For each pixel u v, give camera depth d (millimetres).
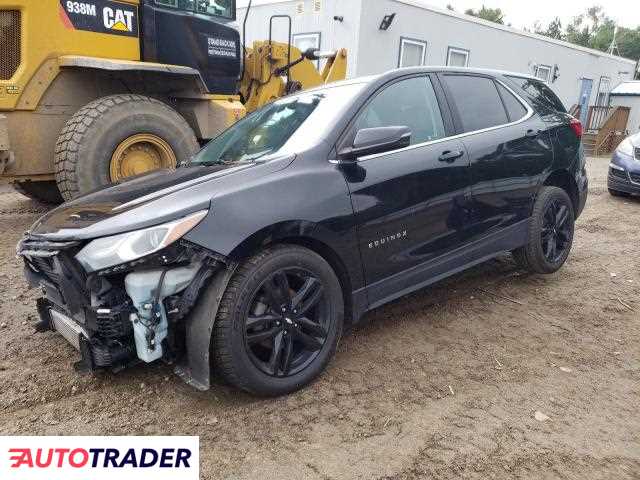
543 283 4676
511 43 17547
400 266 3348
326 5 13242
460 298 4289
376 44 13234
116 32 5727
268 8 14578
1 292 4195
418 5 13953
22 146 5395
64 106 5656
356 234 3051
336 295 2992
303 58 7754
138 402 2791
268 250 2729
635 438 2561
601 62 22734
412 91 3627
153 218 2479
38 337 3480
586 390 2975
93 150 5301
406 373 3104
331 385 2961
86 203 2982
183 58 6281
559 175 4645
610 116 18141
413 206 3344
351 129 3193
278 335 2766
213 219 2549
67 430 2566
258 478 2258
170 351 2658
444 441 2498
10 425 2598
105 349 2562
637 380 3096
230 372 2635
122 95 5660
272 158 3018
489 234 3967
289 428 2588
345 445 2465
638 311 4109
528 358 3322
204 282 2543
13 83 5195
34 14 5184
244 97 7961
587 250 5785
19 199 7531
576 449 2463
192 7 6289
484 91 4160
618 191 8656
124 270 2438
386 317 3896
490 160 3869
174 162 5918
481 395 2895
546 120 4535
